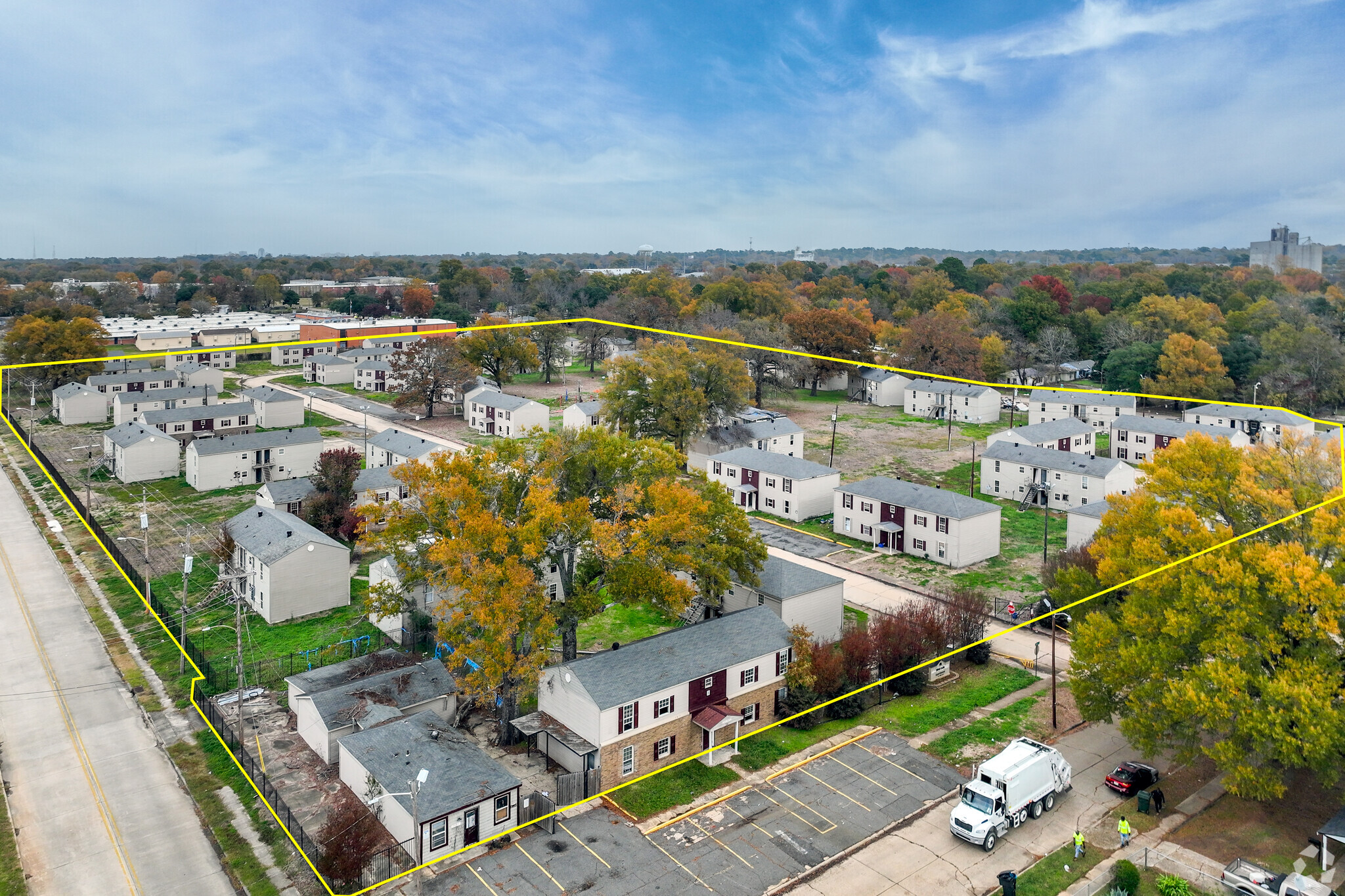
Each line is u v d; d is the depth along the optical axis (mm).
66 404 124625
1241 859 33156
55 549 74250
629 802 39812
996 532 74812
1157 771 41281
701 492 54594
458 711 46969
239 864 35312
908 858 35188
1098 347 167250
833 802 39469
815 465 89438
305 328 192125
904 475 102750
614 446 52156
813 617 55344
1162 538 41562
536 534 43000
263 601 60656
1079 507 76812
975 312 187500
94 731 45938
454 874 34531
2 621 59750
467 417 131750
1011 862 34812
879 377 151375
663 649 45031
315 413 136250
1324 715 31984
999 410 138750
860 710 48281
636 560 46688
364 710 43500
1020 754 38562
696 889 33438
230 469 94562
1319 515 35531
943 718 47375
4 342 166125
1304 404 126875
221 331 186750
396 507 48281
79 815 38875
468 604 42500
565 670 42469
